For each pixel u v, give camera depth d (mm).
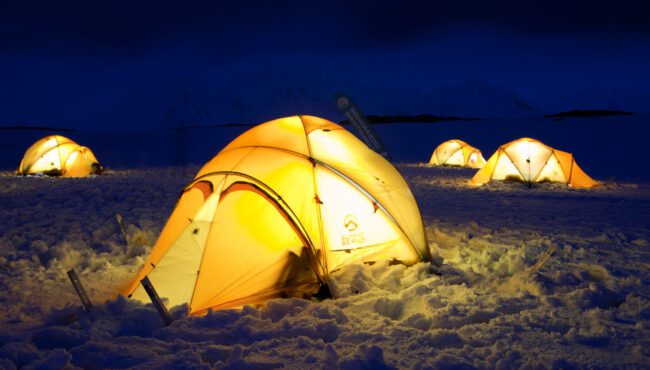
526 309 4695
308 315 4441
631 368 3469
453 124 70125
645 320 4332
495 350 3732
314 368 3455
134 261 6668
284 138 6238
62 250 6934
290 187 5820
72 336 3975
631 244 7641
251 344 3893
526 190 14727
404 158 30875
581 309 4707
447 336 3963
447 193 14273
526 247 7133
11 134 62750
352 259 5883
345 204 5984
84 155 19938
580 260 6590
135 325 4285
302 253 5535
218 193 5691
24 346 3752
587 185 15469
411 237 6180
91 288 5586
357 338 3969
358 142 6715
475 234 8484
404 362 3555
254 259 5371
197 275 5172
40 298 5254
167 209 11156
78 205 11609
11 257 6840
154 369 3387
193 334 4078
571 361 3545
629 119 58438
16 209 10953
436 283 5344
